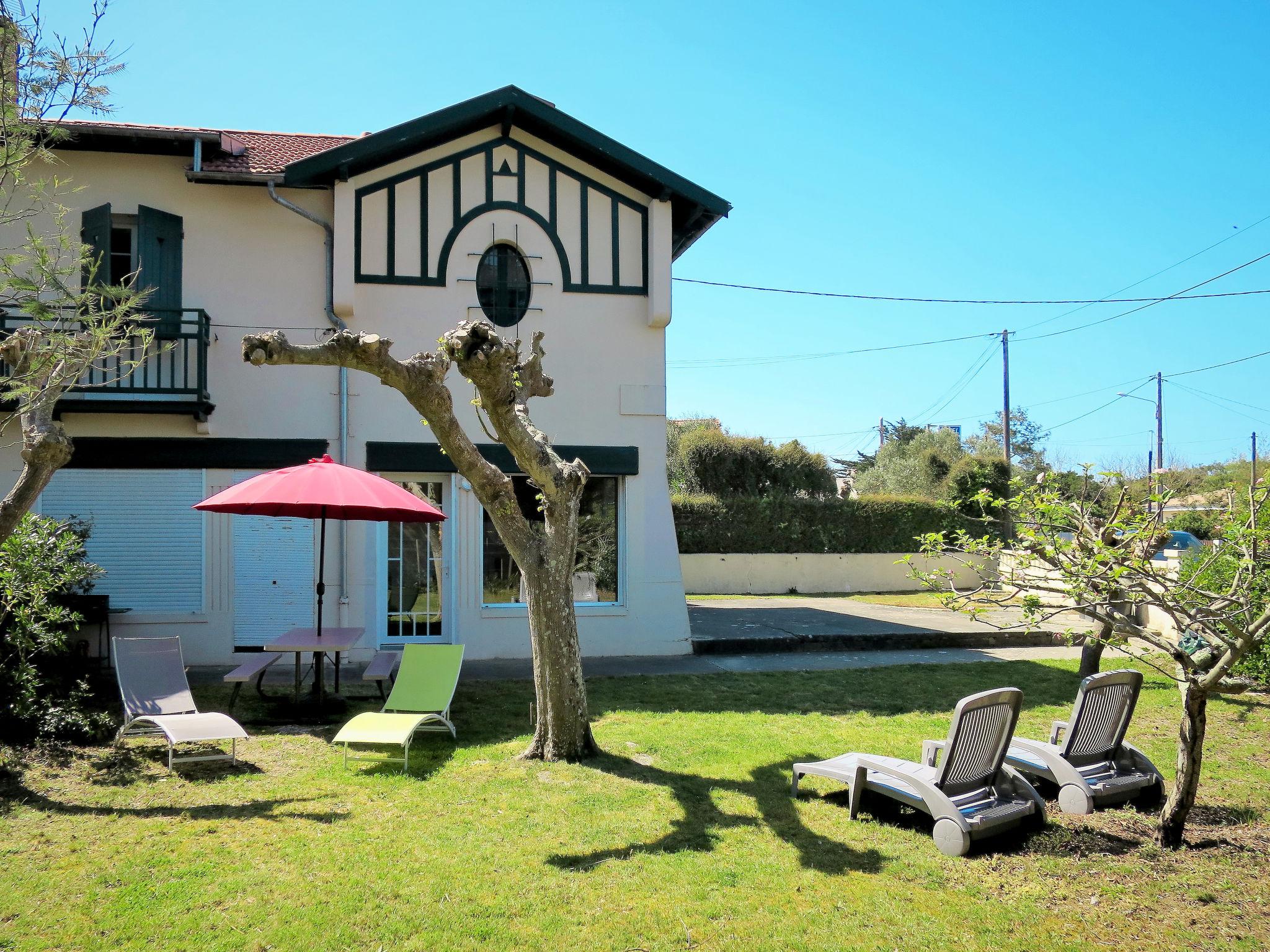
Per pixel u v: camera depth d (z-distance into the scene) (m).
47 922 4.47
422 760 7.43
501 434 7.25
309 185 12.09
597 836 5.70
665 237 13.07
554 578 7.45
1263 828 5.95
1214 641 5.41
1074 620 14.39
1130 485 6.66
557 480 7.34
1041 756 6.40
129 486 11.79
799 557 24.14
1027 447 47.84
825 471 28.67
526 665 11.95
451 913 4.61
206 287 12.02
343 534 12.19
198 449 11.84
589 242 13.10
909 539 25.16
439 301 12.62
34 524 8.59
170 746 7.02
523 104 12.29
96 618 10.55
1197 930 4.48
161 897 4.76
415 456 12.42
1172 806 5.55
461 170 12.73
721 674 11.48
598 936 4.39
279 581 12.05
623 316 13.16
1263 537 5.30
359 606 12.19
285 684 10.69
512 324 12.89
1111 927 4.51
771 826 5.92
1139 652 13.38
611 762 7.36
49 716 7.70
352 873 5.10
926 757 6.42
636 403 13.13
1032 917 4.61
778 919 4.59
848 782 6.11
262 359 6.13
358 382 12.33
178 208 12.02
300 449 12.11
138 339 11.41
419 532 12.70
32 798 6.39
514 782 6.82
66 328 7.04
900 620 16.22
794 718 9.04
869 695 10.27
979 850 5.53
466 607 12.53
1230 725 8.88
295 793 6.58
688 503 24.12
